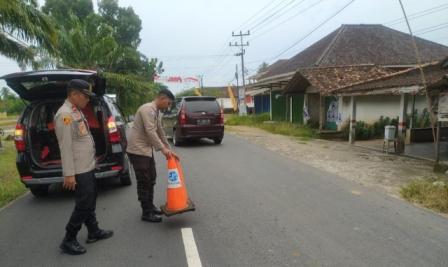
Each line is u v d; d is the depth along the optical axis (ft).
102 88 21.59
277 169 28.99
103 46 82.02
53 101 21.90
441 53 81.15
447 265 12.44
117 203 20.16
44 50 46.52
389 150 42.63
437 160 29.91
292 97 82.17
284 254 13.33
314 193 21.56
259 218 17.19
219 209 18.62
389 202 19.67
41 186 22.17
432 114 33.37
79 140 13.71
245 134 60.95
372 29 88.17
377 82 46.60
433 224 16.31
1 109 207.92
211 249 13.84
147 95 106.01
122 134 22.99
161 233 15.56
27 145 20.61
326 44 85.46
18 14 35.73
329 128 67.87
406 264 12.50
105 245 14.43
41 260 13.30
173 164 16.80
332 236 14.94
